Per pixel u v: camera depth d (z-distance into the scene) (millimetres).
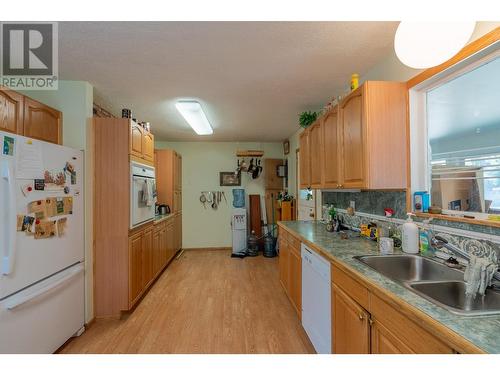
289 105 3053
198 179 5383
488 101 1295
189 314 2559
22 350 1576
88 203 2363
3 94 1655
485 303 1106
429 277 1479
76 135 2330
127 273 2484
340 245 1882
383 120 1693
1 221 1436
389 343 1041
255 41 1728
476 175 1355
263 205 5352
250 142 5434
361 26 1568
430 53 1125
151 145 3229
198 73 2213
